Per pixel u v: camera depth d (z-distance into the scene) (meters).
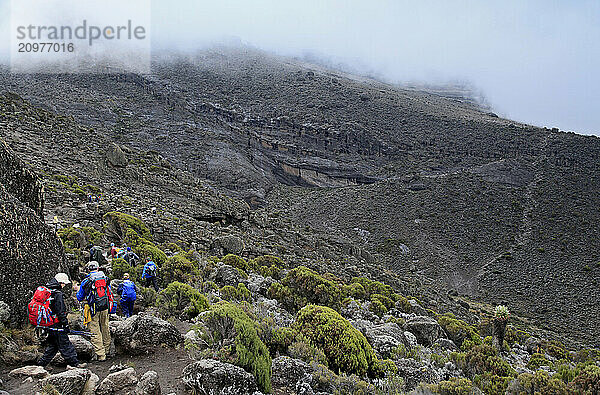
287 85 191.50
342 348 8.18
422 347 11.53
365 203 99.38
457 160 124.44
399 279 38.12
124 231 18.50
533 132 143.25
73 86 143.12
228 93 174.25
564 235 82.81
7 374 5.49
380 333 11.33
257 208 94.56
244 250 24.66
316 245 37.59
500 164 116.94
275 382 6.86
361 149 131.38
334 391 6.80
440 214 92.62
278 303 14.48
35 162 29.42
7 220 7.10
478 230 86.06
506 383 8.09
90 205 21.84
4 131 34.72
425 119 156.88
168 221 24.80
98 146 41.03
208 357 6.47
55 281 6.20
